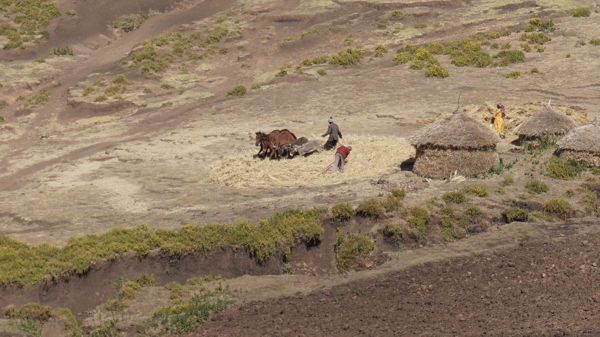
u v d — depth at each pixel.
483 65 72.88
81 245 30.64
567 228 32.66
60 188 44.56
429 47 78.31
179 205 38.62
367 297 26.80
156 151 52.47
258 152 47.59
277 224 32.41
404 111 60.47
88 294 28.80
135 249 30.31
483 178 38.84
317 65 77.94
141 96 71.38
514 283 26.64
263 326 24.64
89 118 66.81
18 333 24.70
